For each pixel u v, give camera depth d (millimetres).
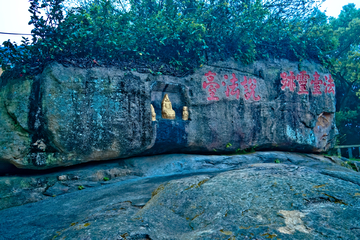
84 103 5414
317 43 9906
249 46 8109
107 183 5621
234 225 2584
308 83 9430
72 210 4023
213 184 3729
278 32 8922
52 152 5246
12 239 3141
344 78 18562
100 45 5891
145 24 6504
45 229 3365
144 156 6664
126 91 5945
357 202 2818
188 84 7082
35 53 5391
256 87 8297
